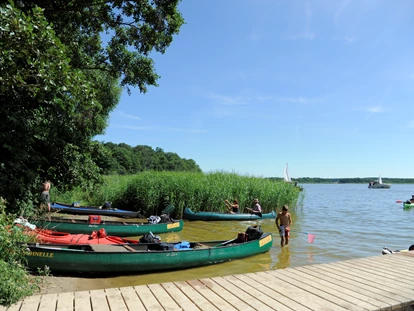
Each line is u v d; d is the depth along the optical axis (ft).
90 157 49.19
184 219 61.41
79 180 44.80
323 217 73.41
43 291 20.89
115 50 48.83
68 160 43.21
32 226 27.61
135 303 15.37
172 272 27.07
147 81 50.03
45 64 25.43
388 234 50.39
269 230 52.16
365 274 20.83
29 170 34.32
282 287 18.07
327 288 17.97
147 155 306.35
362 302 15.88
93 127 50.34
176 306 15.08
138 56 49.37
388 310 15.38
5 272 15.90
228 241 33.50
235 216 61.31
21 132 34.24
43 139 38.37
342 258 33.83
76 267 24.27
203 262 28.84
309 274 20.75
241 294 16.85
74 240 28.99
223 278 19.71
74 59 46.39
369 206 110.52
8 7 21.47
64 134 42.29
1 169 31.65
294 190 80.12
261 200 71.67
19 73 23.70
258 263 30.89
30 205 34.71
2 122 32.65
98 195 68.85
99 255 24.63
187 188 62.85
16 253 18.98
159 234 45.24
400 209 98.07
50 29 25.35
